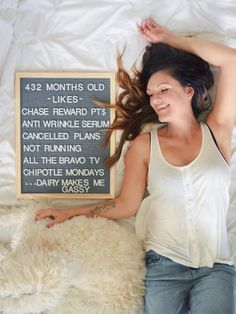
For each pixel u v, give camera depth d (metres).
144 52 1.47
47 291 1.25
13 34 1.47
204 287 1.33
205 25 1.47
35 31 1.47
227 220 1.49
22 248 1.33
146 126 1.49
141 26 1.46
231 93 1.36
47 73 1.47
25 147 1.50
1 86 1.48
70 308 1.37
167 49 1.40
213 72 1.47
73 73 1.47
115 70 1.48
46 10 1.47
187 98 1.39
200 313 1.31
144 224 1.46
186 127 1.39
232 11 1.47
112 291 1.39
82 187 1.52
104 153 1.50
